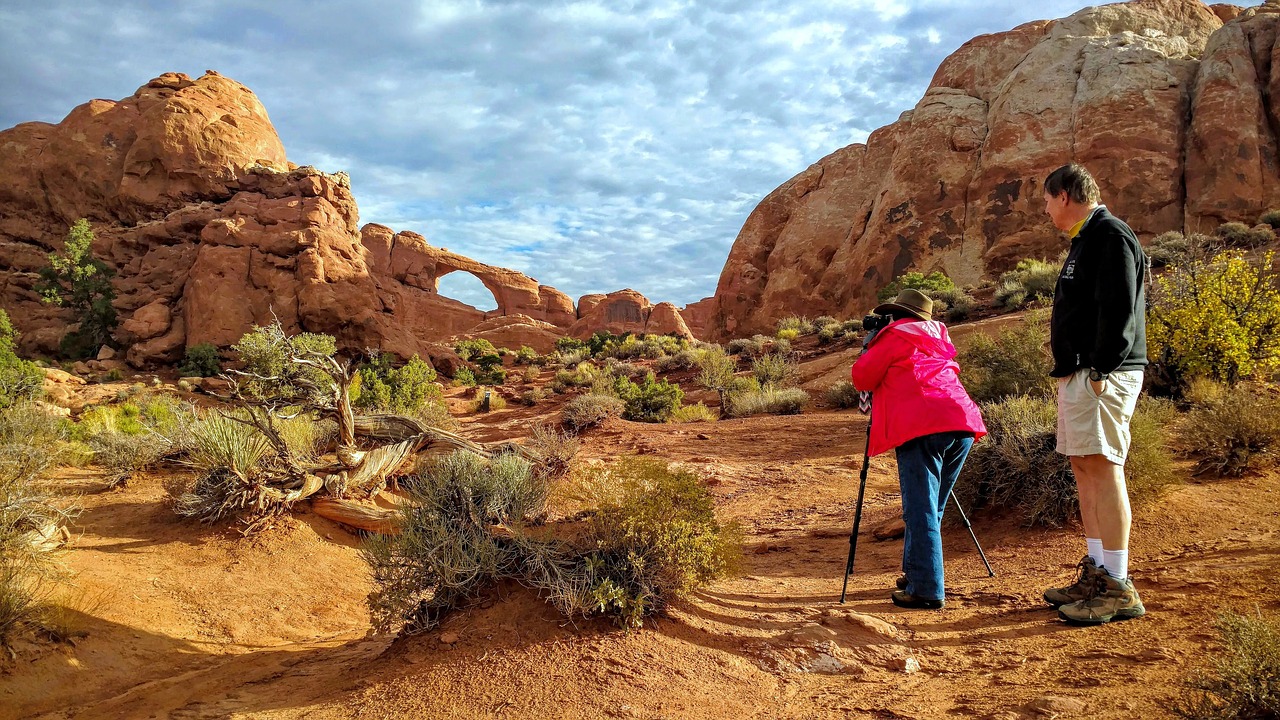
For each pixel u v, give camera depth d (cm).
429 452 1077
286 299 4338
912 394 439
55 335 4616
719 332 5981
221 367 4088
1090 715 254
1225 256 1342
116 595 570
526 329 9256
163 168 4984
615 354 4509
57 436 1080
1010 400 815
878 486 1048
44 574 543
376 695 345
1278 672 237
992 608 420
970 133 4628
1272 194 3569
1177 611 357
